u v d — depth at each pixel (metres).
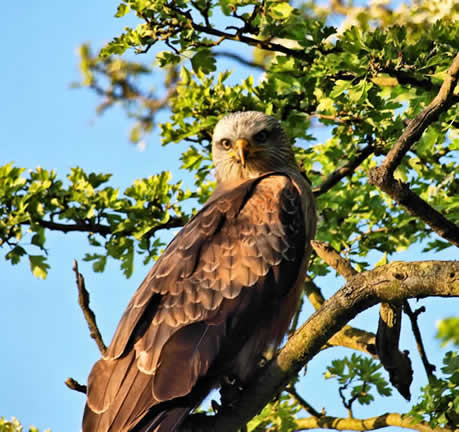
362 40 11.14
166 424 9.20
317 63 11.95
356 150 13.51
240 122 13.23
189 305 10.19
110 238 13.64
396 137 12.70
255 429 13.82
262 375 9.17
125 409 9.36
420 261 8.65
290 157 13.64
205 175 14.38
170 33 11.97
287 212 11.22
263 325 10.55
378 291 8.70
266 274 10.66
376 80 11.50
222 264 10.58
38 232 13.19
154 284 10.36
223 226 10.93
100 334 10.35
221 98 13.91
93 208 13.34
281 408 13.55
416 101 11.73
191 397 9.52
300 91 13.51
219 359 9.89
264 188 11.48
